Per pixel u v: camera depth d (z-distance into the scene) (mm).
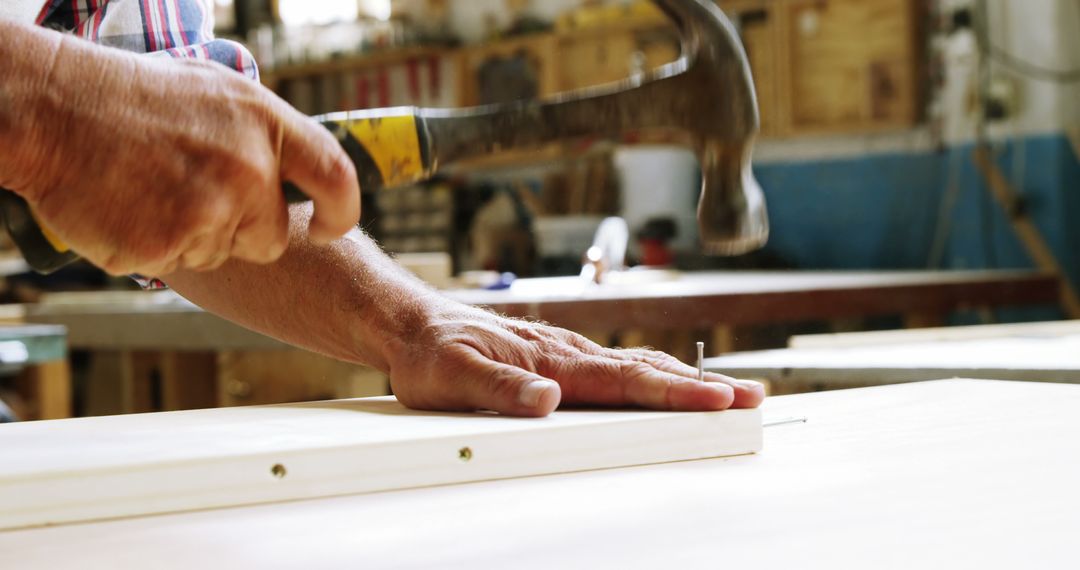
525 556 623
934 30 5047
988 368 1512
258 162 676
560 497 783
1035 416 1099
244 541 672
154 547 663
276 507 768
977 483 791
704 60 915
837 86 5199
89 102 635
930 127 5055
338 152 720
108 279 4812
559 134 915
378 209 5684
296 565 617
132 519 737
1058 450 914
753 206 940
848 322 4148
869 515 701
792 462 899
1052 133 4707
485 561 615
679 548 632
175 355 2904
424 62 6121
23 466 739
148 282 1183
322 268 1121
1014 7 4785
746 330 3260
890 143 5164
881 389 1326
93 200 647
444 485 841
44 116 627
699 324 2580
